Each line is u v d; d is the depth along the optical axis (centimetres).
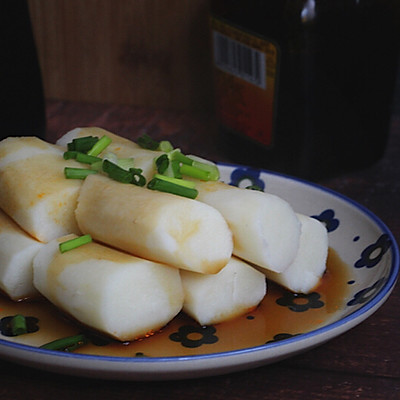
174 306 46
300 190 58
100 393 44
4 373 45
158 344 45
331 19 60
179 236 45
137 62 78
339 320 44
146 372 42
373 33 62
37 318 47
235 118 68
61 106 79
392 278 48
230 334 46
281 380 45
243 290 48
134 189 47
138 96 80
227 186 49
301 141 64
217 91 70
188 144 72
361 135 66
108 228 46
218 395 44
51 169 49
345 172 67
